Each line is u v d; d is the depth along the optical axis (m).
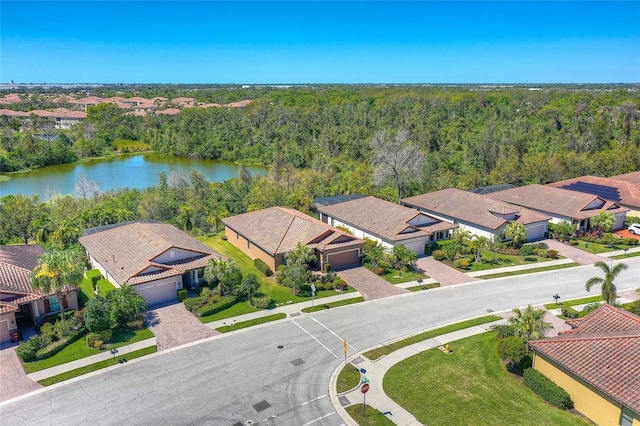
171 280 35.62
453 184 73.00
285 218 46.12
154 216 59.50
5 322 29.19
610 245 49.31
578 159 75.69
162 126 134.88
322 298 36.19
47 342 28.44
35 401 23.52
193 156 120.12
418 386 24.92
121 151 126.44
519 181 73.06
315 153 99.00
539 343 24.23
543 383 23.56
